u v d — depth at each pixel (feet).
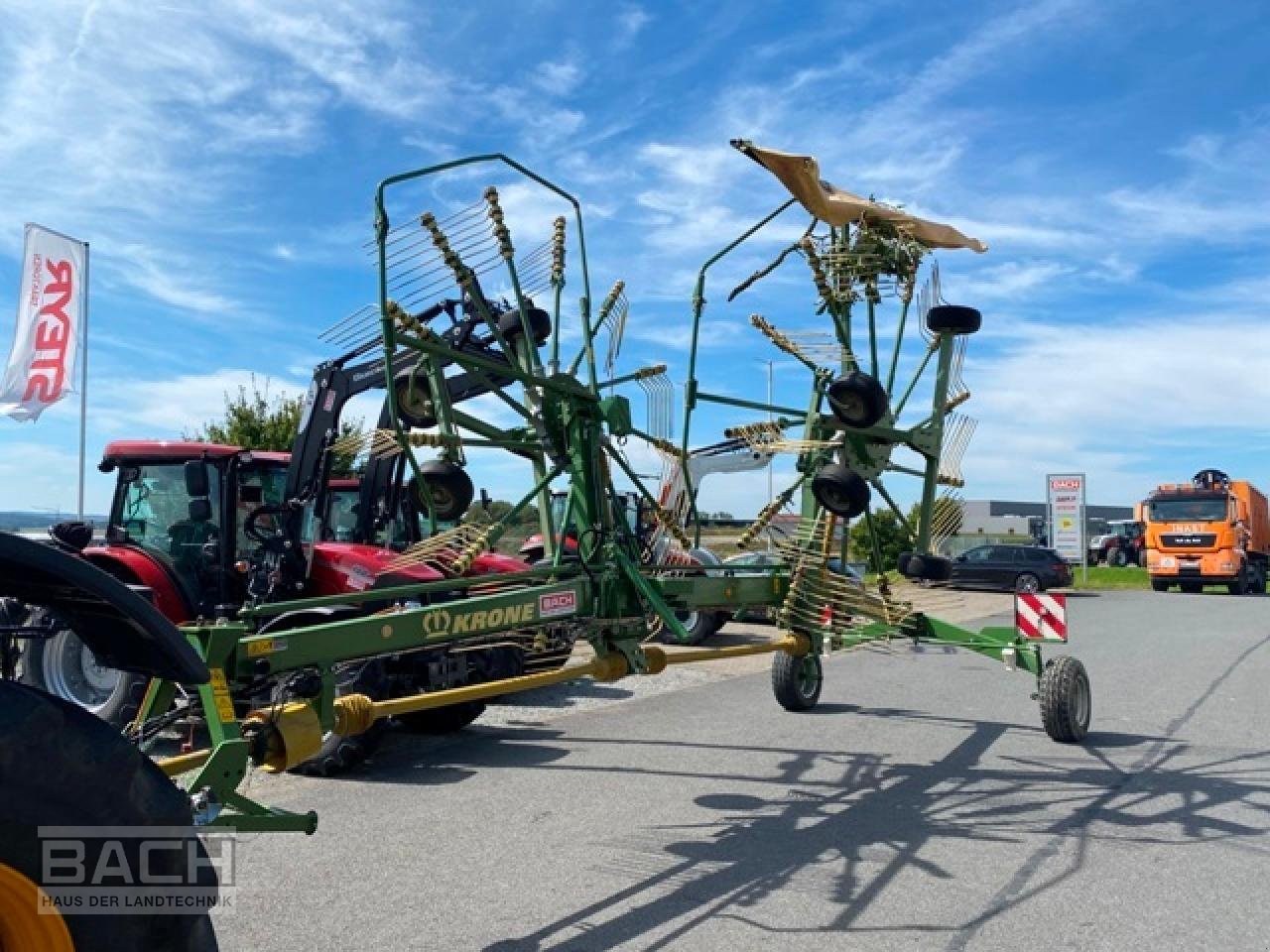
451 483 18.10
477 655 25.16
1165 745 24.57
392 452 21.47
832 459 20.75
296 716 12.44
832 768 22.22
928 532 22.52
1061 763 22.66
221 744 10.93
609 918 13.62
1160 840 17.13
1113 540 147.13
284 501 26.50
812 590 21.44
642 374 19.65
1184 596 87.76
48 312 41.75
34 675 24.58
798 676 28.89
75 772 7.43
